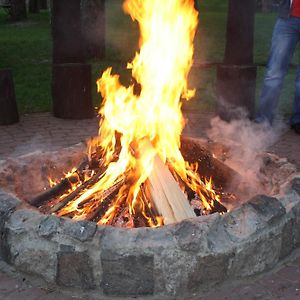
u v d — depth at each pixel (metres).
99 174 3.68
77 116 6.63
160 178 3.34
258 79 9.50
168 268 2.68
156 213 3.13
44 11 27.91
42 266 2.82
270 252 2.94
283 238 3.02
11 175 3.69
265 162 3.97
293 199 3.19
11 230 2.88
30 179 3.94
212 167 3.94
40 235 2.76
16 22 22.16
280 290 2.79
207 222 2.77
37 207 3.49
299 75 6.07
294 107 6.10
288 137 5.92
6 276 2.92
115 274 2.70
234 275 2.83
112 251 2.66
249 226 2.82
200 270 2.71
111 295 2.73
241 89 6.32
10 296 2.74
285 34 5.93
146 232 2.72
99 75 9.97
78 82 6.53
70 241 2.72
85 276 2.74
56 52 6.75
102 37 12.34
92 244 2.69
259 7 26.97
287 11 5.86
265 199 3.00
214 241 2.72
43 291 2.78
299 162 5.05
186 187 3.55
